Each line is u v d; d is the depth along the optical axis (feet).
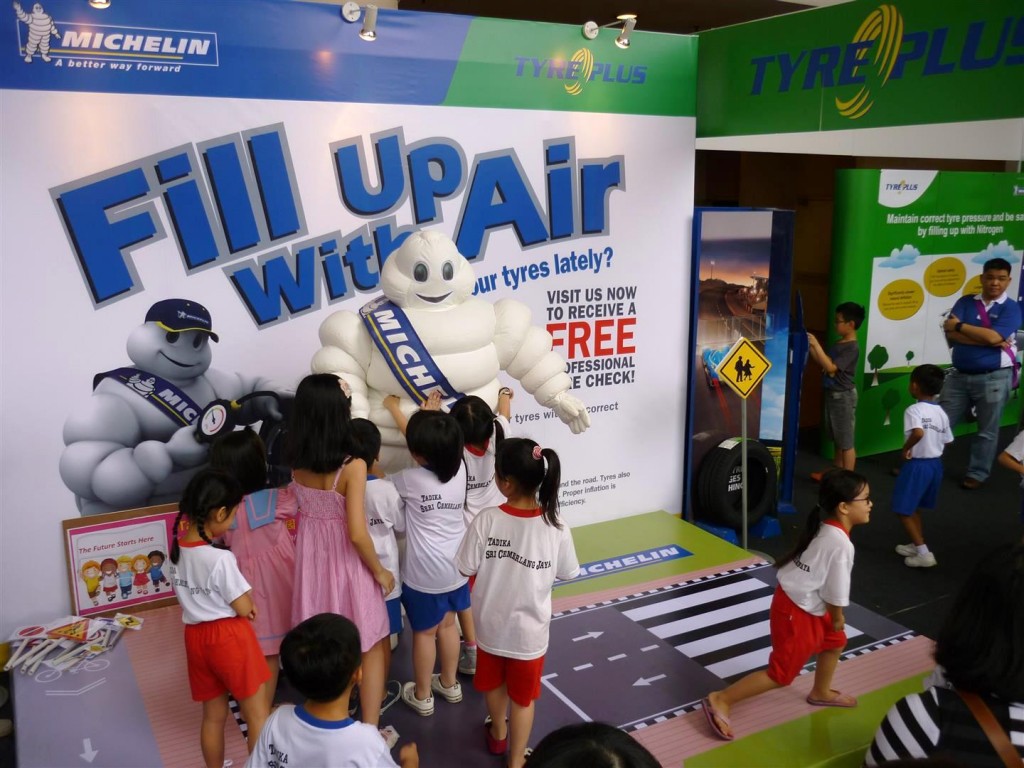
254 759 7.27
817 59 15.94
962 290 25.75
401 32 14.80
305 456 10.23
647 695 12.35
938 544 18.67
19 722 11.53
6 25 12.25
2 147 12.50
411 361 12.79
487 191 16.08
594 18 23.97
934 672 7.42
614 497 18.92
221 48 13.58
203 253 14.07
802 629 10.96
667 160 17.94
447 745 11.16
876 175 22.86
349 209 14.98
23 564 13.65
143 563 14.35
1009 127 17.70
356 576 10.55
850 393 21.57
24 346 13.12
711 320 18.88
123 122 13.16
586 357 17.87
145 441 14.17
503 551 9.93
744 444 17.17
